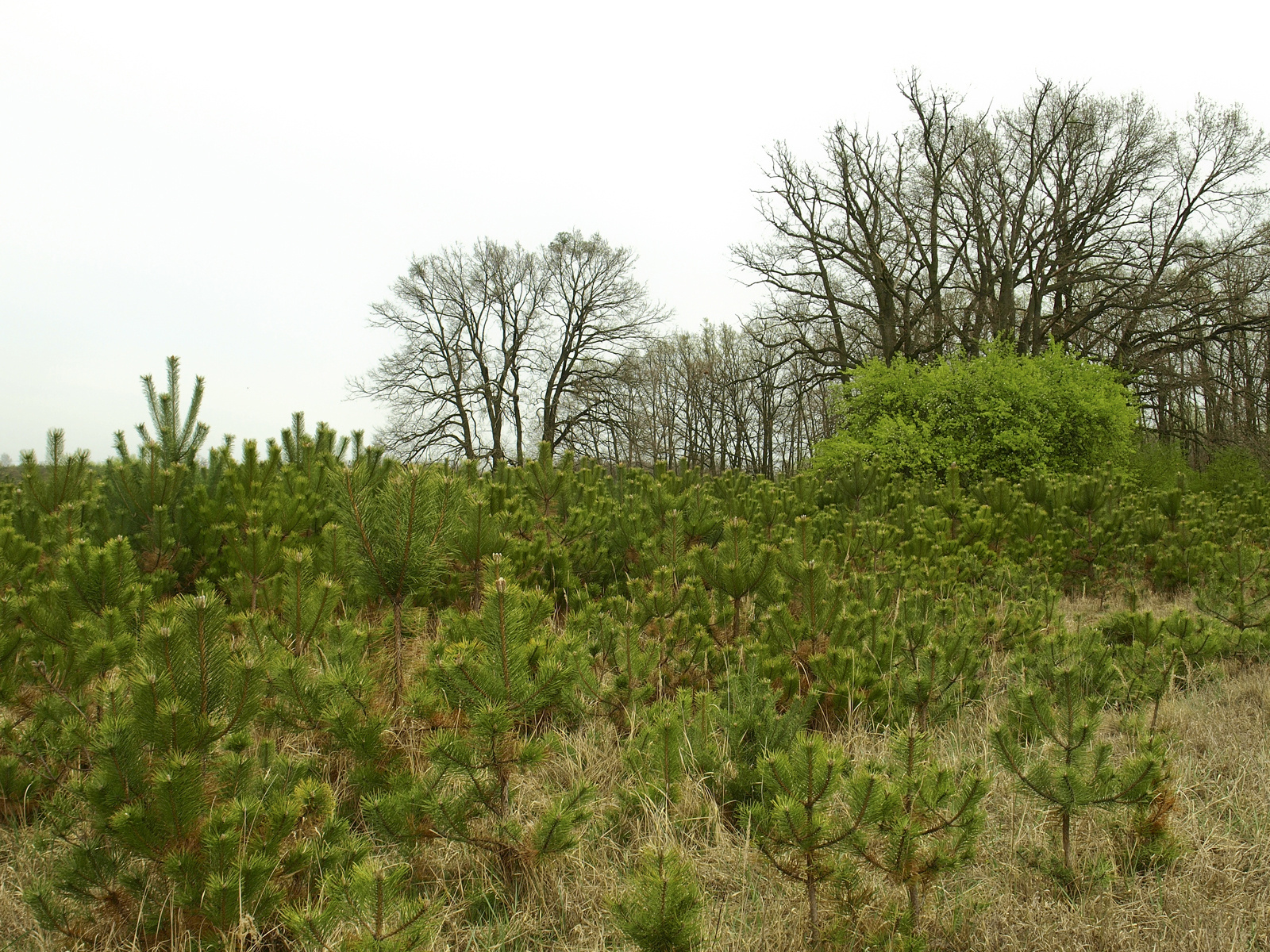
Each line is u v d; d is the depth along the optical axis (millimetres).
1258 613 5844
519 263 35406
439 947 2635
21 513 5863
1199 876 2996
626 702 4230
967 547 8461
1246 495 13172
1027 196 27688
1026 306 32062
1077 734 3125
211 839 2379
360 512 3928
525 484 8055
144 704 2609
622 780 3771
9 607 3887
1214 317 25672
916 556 7730
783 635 4883
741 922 2736
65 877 2529
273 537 4938
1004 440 15469
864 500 11336
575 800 2936
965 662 4824
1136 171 26594
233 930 2367
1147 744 3055
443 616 4684
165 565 5668
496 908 2918
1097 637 5320
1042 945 2660
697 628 4996
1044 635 5688
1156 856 3088
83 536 5605
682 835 3242
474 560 4883
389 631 4234
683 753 3590
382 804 2879
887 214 29328
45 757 3271
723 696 4457
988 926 2732
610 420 35656
